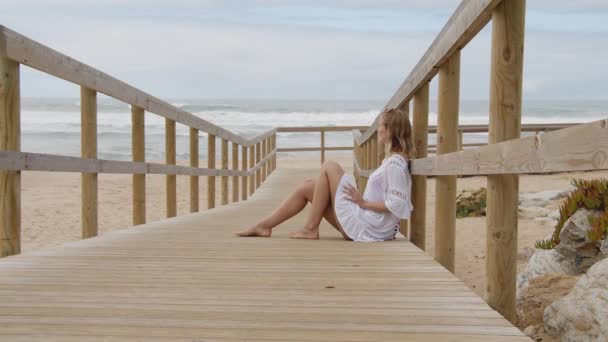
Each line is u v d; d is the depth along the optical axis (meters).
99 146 28.44
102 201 12.05
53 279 2.95
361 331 2.09
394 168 4.30
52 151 26.88
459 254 6.21
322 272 3.19
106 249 3.97
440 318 2.25
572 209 4.47
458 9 3.13
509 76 2.49
